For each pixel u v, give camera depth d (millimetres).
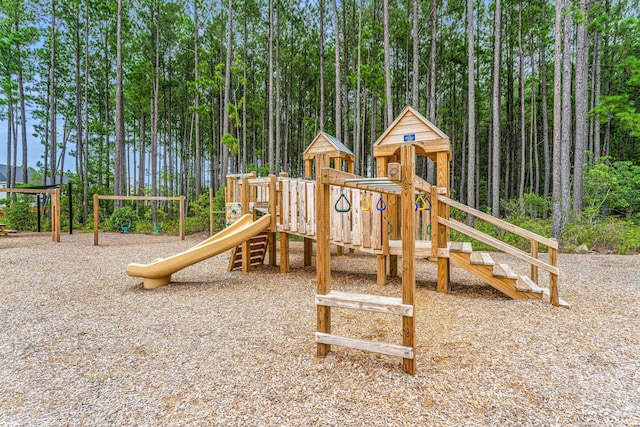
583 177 13039
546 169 19578
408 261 2621
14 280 6234
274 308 4523
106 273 6898
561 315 4125
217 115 29625
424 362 2855
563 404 2238
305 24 26703
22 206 17891
